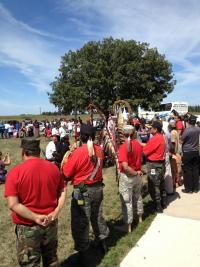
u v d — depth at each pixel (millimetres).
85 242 3006
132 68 30609
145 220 3979
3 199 5410
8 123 19328
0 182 6930
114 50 32281
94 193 2996
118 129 5004
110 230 3768
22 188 2199
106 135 5066
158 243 3410
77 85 33281
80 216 2992
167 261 3078
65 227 3949
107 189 5590
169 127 5609
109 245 3395
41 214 2242
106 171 7156
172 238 3510
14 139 18016
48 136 17562
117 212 4355
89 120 5754
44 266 2422
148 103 31672
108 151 5090
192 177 5105
